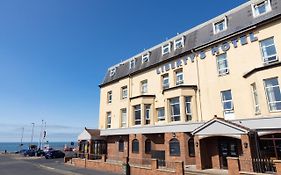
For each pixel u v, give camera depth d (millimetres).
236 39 19656
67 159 31391
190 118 21328
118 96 31047
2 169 25625
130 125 27188
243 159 14516
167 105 22891
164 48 26938
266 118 15484
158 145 23812
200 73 21828
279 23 17203
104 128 32062
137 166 18188
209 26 22781
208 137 17812
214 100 20172
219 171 16688
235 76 19078
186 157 19688
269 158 15156
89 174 19719
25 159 40219
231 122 16438
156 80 26172
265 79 16203
